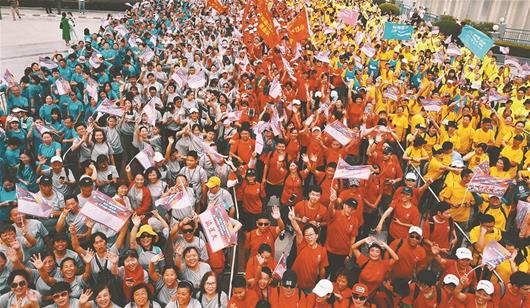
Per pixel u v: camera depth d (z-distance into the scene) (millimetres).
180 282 5859
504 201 9766
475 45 16125
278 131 10477
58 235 6523
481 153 10719
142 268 6414
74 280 6320
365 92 14477
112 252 6598
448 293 6453
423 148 11398
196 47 19844
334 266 8000
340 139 9797
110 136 10938
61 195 8297
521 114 14422
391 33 20094
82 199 7996
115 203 6684
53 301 6172
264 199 9484
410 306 6500
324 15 30391
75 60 16953
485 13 38469
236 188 9250
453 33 31859
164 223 7609
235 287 5977
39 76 14617
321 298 5938
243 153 10336
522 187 9820
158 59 17703
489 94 14219
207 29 24266
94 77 16047
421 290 6391
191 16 30078
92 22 38812
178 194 7391
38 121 10812
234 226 7203
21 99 13484
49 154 10391
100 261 6574
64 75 16094
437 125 12211
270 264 6707
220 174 9414
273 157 9758
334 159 10383
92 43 20828
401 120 13070
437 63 19375
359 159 12578
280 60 18656
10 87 13281
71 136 11617
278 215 7344
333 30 23828
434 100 12633
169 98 13922
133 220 6922
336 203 8156
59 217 7863
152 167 8461
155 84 14211
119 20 26234
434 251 7309
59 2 42156
